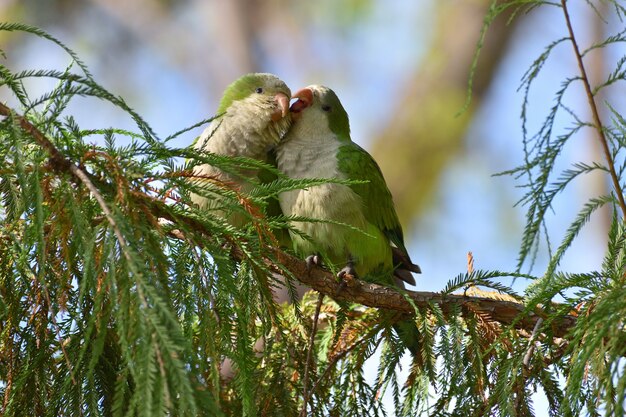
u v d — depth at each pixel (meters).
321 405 7.38
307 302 8.75
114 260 4.82
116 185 5.47
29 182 5.34
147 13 25.31
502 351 7.19
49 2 24.64
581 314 6.21
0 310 5.62
